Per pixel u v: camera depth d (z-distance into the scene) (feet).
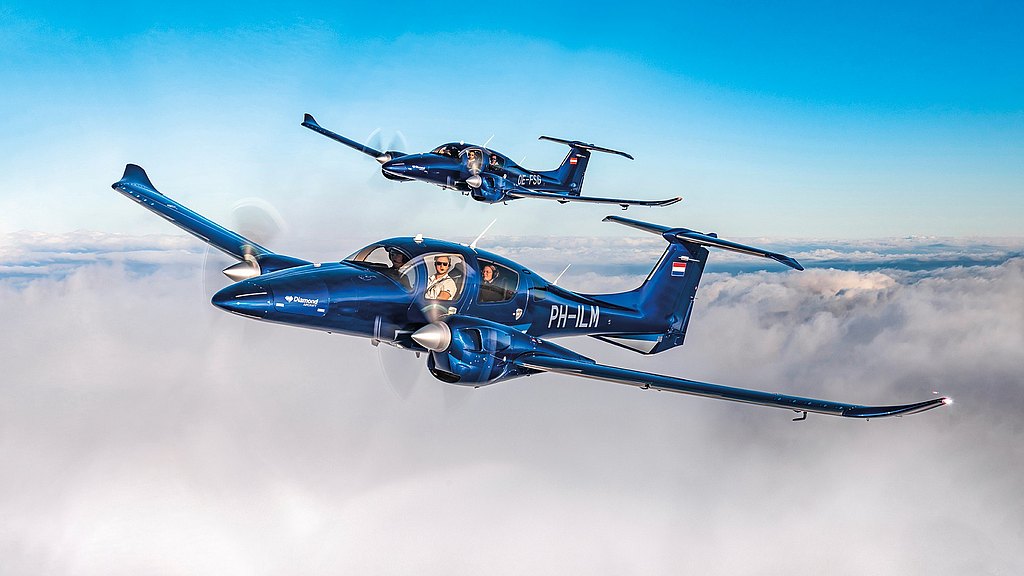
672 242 65.16
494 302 49.19
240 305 40.01
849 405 42.45
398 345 46.73
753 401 43.29
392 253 45.78
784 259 54.80
